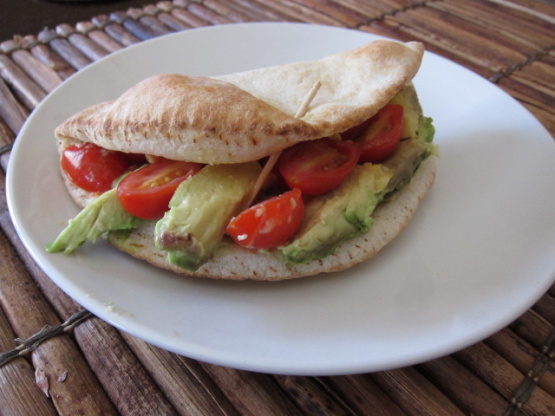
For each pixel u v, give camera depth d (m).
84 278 0.17
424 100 0.26
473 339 0.15
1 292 0.19
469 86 0.26
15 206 0.19
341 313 0.17
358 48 0.22
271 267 0.18
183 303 0.17
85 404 0.16
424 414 0.16
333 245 0.17
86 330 0.18
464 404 0.16
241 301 0.17
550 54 0.33
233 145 0.16
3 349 0.18
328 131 0.17
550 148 0.22
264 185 0.18
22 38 0.34
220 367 0.17
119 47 0.34
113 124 0.18
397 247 0.19
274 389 0.16
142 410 0.16
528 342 0.18
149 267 0.18
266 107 0.17
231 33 0.29
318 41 0.29
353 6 0.38
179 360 0.17
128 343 0.18
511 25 0.36
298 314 0.17
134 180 0.18
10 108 0.28
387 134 0.19
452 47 0.34
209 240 0.17
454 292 0.17
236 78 0.22
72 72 0.31
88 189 0.20
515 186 0.21
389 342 0.15
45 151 0.22
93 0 0.40
